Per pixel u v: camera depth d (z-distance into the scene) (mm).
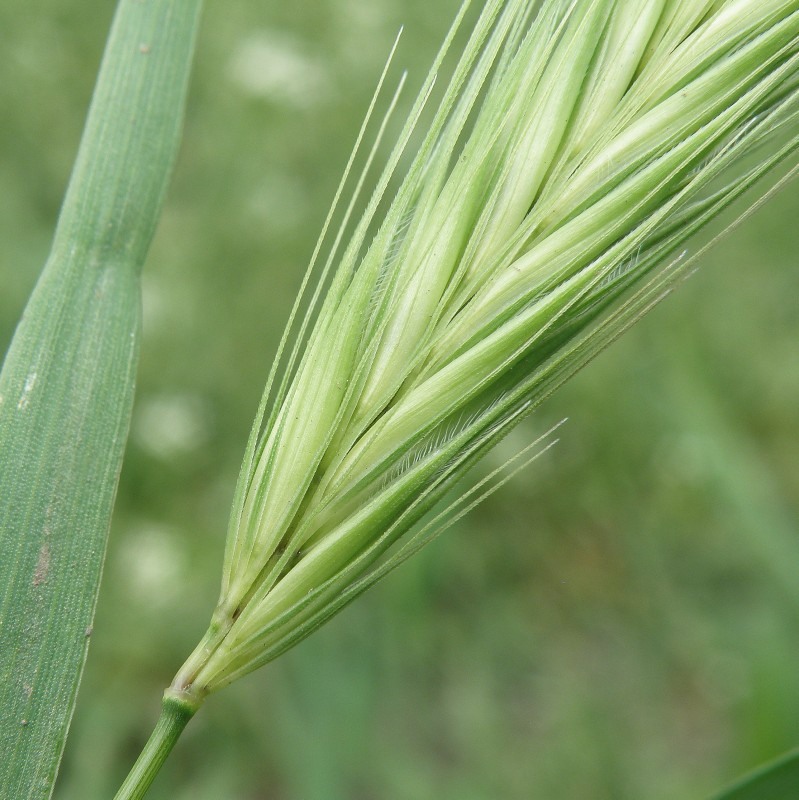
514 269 63
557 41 66
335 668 132
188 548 150
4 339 167
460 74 62
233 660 60
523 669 154
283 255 186
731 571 164
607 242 63
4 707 62
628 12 65
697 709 150
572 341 63
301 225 189
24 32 197
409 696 143
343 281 63
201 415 169
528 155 64
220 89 202
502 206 64
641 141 64
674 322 190
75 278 68
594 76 65
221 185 193
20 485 64
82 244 68
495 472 61
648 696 151
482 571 162
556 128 64
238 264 185
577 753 129
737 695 143
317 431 62
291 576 61
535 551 168
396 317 63
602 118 65
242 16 212
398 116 203
